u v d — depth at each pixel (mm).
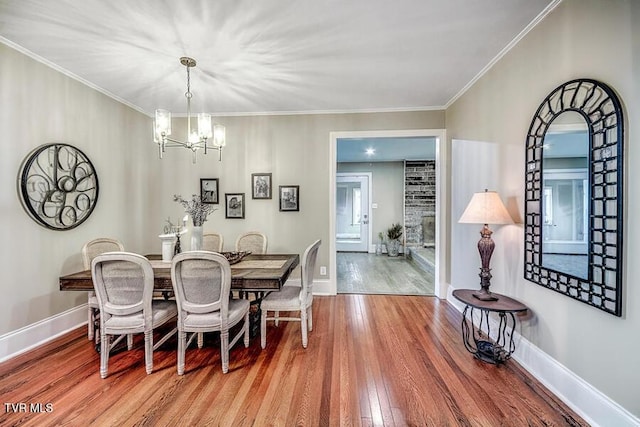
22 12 1856
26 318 2354
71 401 1740
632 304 1341
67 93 2705
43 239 2494
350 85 2998
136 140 3652
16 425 1552
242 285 2172
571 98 1657
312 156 3852
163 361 2186
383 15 1900
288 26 2016
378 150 5914
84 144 2898
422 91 3164
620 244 1374
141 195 3742
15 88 2273
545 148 1866
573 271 1638
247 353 2314
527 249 2043
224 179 3953
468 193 3023
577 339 1640
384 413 1654
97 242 2689
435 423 1582
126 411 1661
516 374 2008
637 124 1316
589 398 1555
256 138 3902
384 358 2230
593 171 1520
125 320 1987
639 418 1321
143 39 2174
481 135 2736
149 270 1976
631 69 1340
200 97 3334
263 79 2863
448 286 3598
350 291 3994
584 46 1582
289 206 3883
